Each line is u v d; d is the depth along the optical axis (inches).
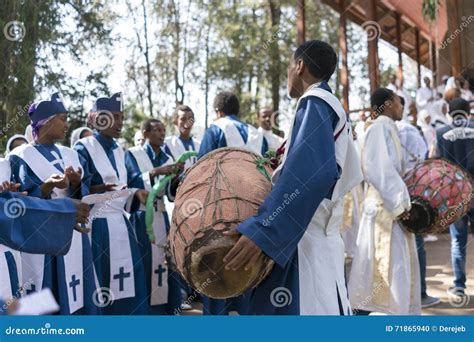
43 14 327.6
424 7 423.8
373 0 443.5
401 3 557.3
